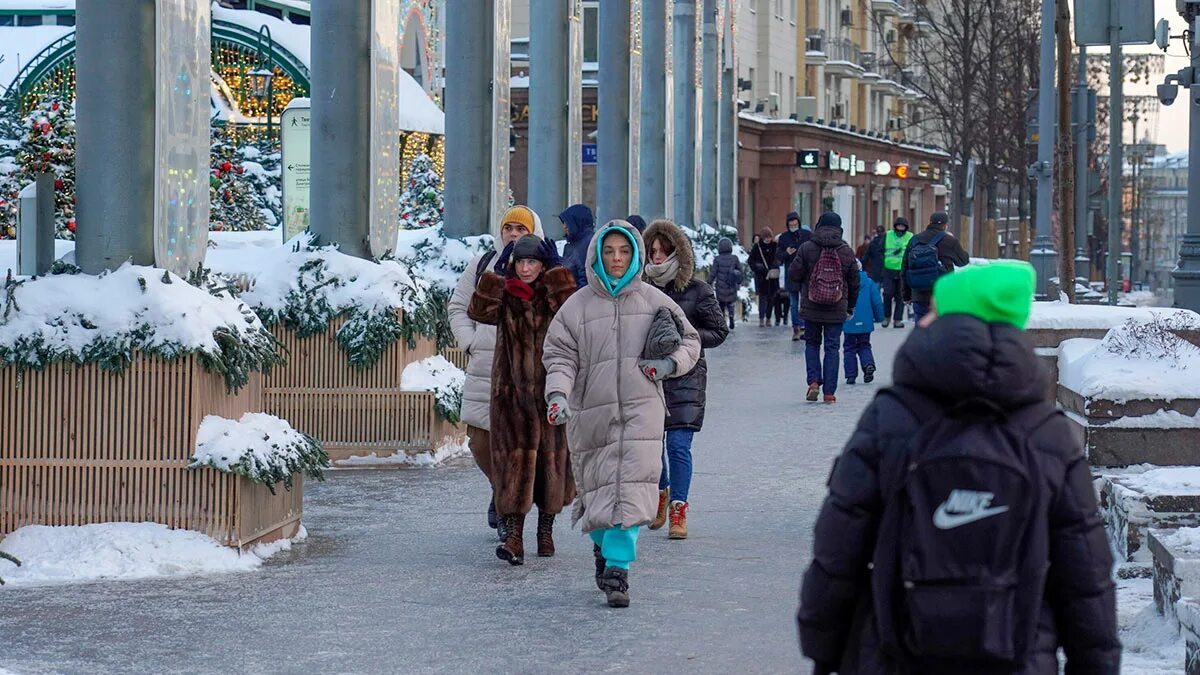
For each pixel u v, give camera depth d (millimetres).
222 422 14516
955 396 6051
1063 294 28297
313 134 21484
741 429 24875
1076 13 29328
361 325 20734
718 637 11859
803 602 6297
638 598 13211
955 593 5863
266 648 11430
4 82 47531
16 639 11578
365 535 16078
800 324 44219
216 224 31953
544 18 34875
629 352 13250
